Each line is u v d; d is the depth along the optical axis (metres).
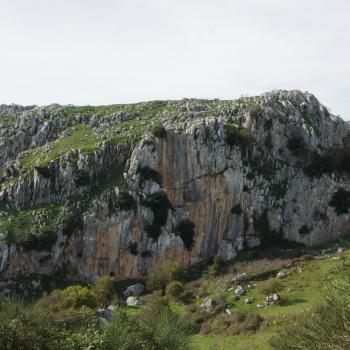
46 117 117.62
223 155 98.31
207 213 96.12
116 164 96.00
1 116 127.56
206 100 122.81
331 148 106.56
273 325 56.38
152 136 96.12
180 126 100.38
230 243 94.81
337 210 100.94
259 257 90.75
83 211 88.44
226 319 61.59
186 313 45.88
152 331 30.23
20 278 79.56
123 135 102.06
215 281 81.50
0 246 79.19
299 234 99.31
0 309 26.47
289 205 101.19
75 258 86.06
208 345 53.69
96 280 83.19
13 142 112.00
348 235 99.75
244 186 98.75
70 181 90.94
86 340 27.05
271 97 111.06
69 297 66.06
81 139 103.44
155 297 70.19
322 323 13.77
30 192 89.19
